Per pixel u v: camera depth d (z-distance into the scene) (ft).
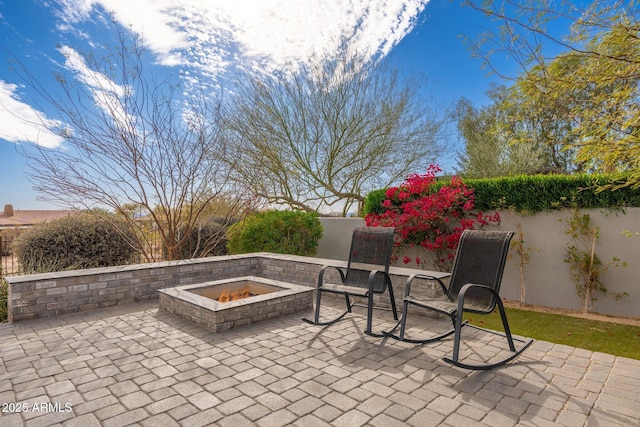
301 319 15.58
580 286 20.03
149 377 9.77
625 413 8.19
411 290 16.80
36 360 10.90
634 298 18.65
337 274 19.92
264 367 10.50
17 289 14.80
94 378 9.70
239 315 14.42
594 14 11.82
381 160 39.63
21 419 7.68
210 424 7.57
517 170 39.24
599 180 19.24
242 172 33.88
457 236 23.12
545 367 10.80
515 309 20.34
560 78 12.73
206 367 10.46
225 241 33.14
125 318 15.39
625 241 18.88
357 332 13.89
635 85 12.63
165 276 19.38
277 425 7.55
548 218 21.11
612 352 13.06
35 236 22.21
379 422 7.70
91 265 23.29
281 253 27.37
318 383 9.50
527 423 7.75
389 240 15.01
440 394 9.00
